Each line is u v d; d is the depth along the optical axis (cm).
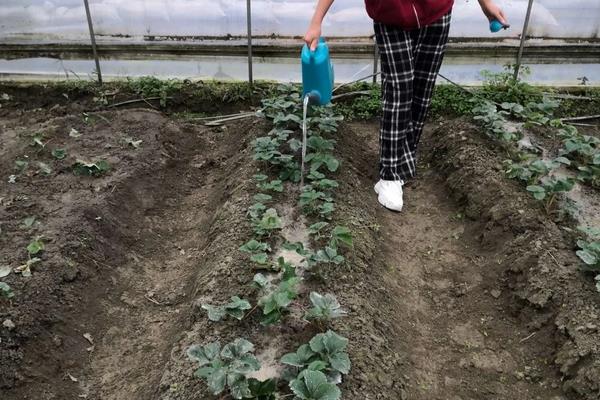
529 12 436
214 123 456
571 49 461
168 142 420
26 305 270
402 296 303
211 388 211
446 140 402
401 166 358
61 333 272
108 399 253
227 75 487
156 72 490
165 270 325
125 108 469
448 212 362
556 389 250
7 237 311
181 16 469
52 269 291
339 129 410
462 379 261
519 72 469
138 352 276
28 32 477
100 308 293
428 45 327
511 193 338
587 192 355
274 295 243
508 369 265
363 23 462
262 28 469
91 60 486
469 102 453
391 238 343
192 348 225
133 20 472
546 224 313
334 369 220
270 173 354
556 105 416
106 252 320
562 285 276
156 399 232
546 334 270
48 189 354
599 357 241
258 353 241
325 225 302
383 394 230
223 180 386
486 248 324
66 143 404
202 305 251
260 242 297
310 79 319
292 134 384
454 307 299
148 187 374
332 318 253
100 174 369
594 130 441
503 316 289
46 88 478
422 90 344
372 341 251
